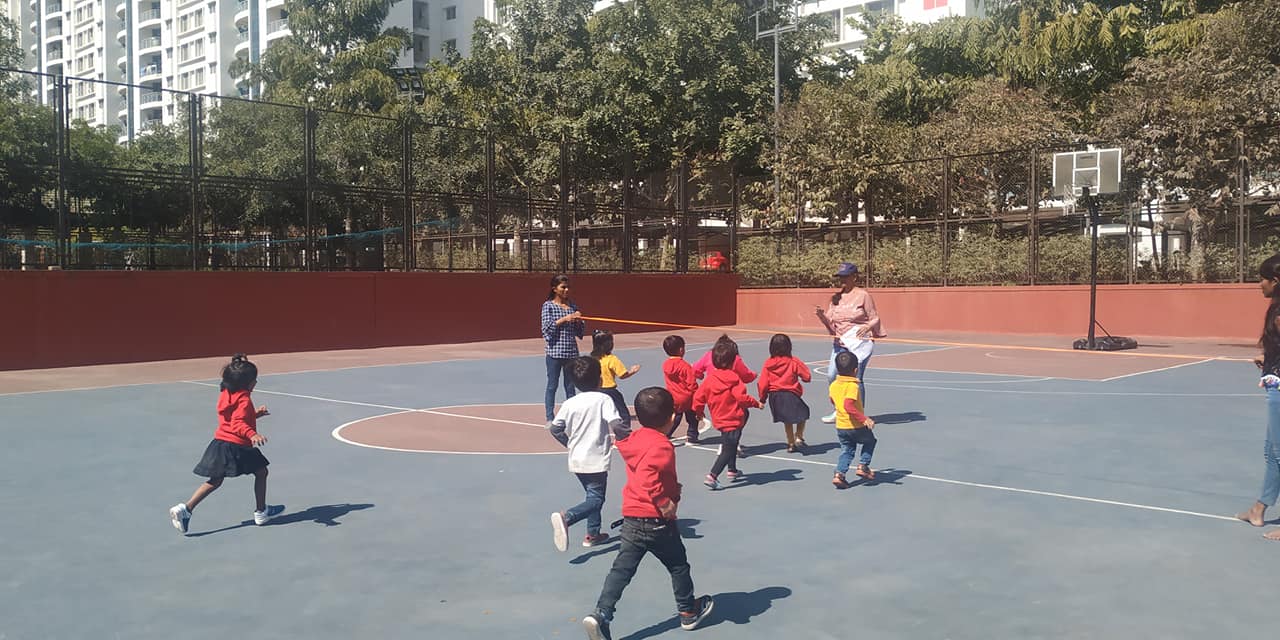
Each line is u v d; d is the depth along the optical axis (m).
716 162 40.62
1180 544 6.48
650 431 5.02
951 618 5.12
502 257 28.75
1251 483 8.39
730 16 42.62
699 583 5.74
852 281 12.09
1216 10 35.78
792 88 45.03
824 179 35.00
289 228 24.36
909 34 45.34
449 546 6.52
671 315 32.97
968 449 10.09
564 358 11.90
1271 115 26.88
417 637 4.90
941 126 35.72
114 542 6.67
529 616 5.21
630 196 32.19
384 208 26.12
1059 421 12.03
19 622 5.13
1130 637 4.83
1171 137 27.55
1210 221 27.34
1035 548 6.41
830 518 7.23
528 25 42.47
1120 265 28.77
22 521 7.25
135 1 105.88
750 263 35.69
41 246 20.56
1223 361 20.58
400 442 10.60
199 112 22.92
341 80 47.72
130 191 21.80
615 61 40.31
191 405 14.05
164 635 4.95
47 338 20.27
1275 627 4.95
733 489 8.24
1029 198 32.34
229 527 7.04
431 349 25.34
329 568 6.06
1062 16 38.06
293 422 12.11
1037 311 29.34
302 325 24.36
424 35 83.69
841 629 4.98
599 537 6.58
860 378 12.00
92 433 11.44
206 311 22.69
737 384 8.22
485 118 39.69
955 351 23.81
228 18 96.69
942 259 31.59
